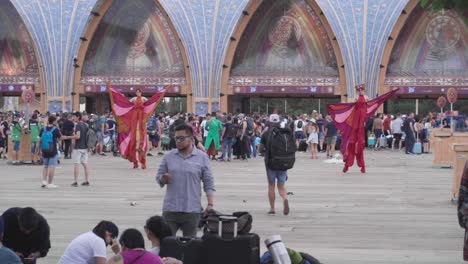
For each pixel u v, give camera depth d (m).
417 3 52.03
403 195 23.08
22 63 55.59
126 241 9.62
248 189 24.52
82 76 55.44
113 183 26.20
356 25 52.69
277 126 18.48
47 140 24.45
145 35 55.06
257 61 54.69
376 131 49.06
